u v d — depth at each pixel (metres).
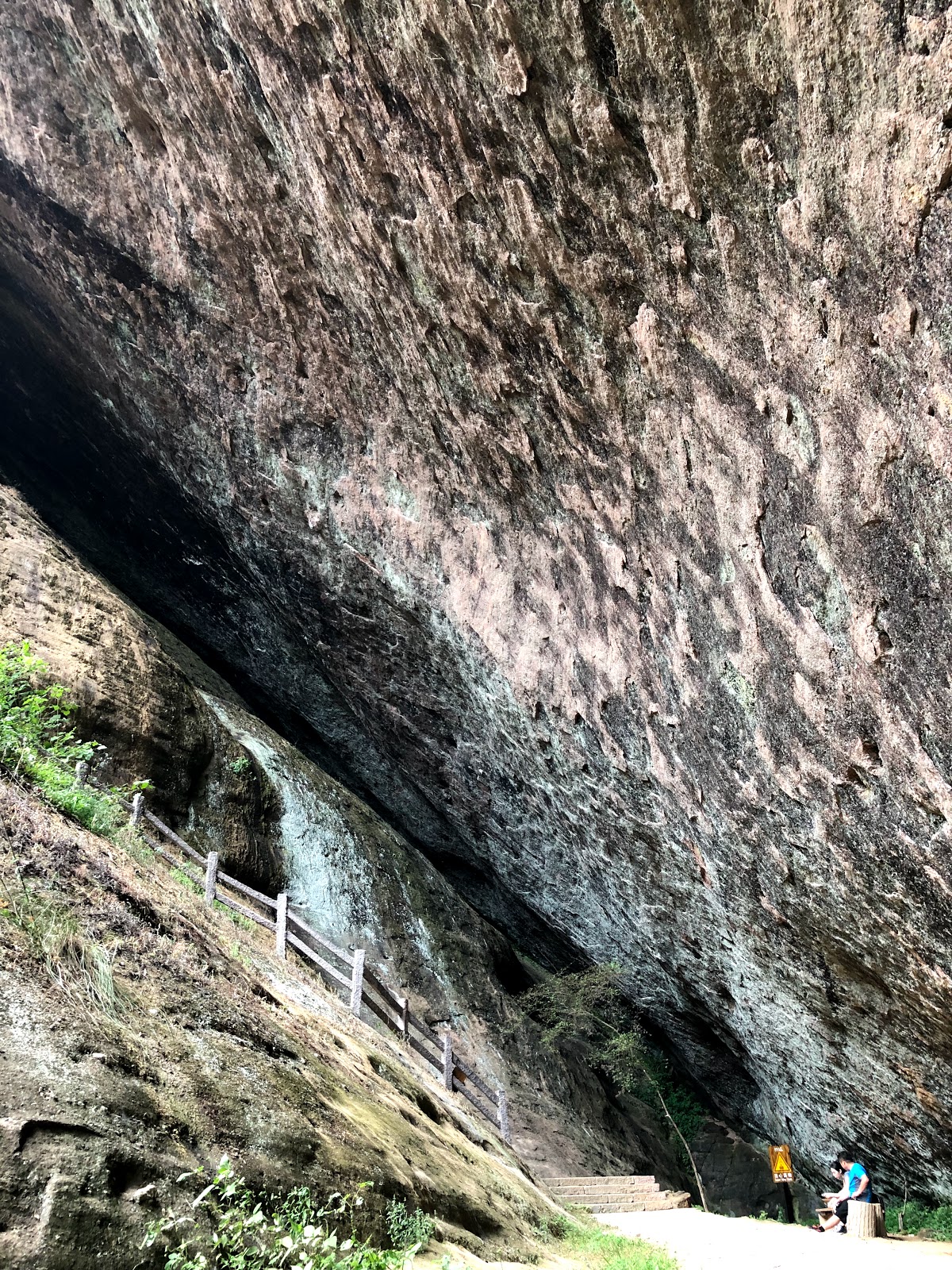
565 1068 15.97
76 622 11.70
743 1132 18.47
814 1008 11.60
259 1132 3.97
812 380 7.00
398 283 10.25
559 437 10.14
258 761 14.32
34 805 5.57
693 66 6.38
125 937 4.64
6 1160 2.68
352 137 9.18
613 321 8.48
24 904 3.97
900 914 8.78
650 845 12.80
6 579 11.14
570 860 15.72
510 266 8.80
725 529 8.63
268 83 9.61
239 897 11.45
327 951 12.64
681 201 7.09
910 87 5.37
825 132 5.97
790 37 5.81
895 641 7.28
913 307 5.96
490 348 9.88
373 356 11.94
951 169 5.37
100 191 13.30
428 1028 13.43
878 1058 11.15
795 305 6.84
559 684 12.08
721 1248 8.44
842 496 7.18
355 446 13.59
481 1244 5.72
